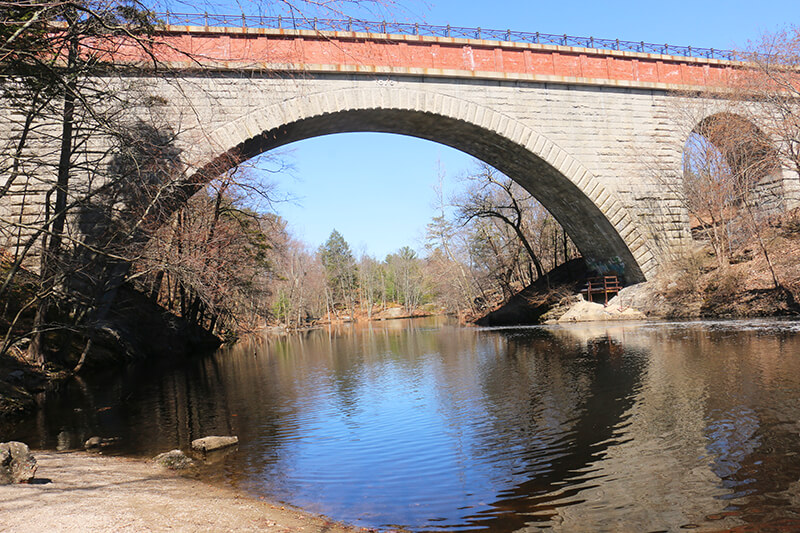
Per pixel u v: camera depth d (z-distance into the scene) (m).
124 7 10.36
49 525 5.04
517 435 8.84
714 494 5.80
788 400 9.44
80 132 20.11
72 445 10.04
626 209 31.33
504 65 29.42
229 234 23.05
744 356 14.32
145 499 6.12
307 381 17.08
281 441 9.53
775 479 6.08
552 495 6.11
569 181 30.47
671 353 16.16
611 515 5.45
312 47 25.38
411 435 9.37
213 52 23.72
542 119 29.83
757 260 29.27
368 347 29.45
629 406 10.06
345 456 8.30
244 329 26.94
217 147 22.08
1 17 9.18
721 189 31.39
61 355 18.81
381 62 26.73
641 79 32.31
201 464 8.23
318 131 28.28
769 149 31.38
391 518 5.69
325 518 5.72
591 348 19.44
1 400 12.87
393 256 140.75
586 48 31.05
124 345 23.72
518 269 54.50
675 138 32.25
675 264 31.59
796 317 24.52
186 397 15.01
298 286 74.12
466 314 54.38
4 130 18.56
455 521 5.55
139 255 15.98
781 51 29.66
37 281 16.03
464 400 12.12
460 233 56.53
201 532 5.09
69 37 10.23
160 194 16.83
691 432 8.07
